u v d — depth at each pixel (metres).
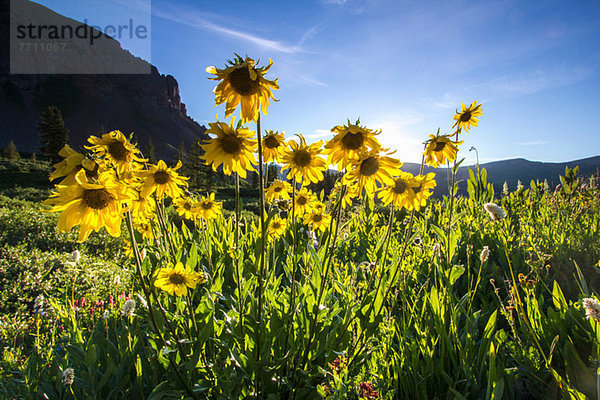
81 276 5.48
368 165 1.87
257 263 2.92
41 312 3.26
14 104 146.38
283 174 2.31
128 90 191.88
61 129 56.19
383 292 2.30
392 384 2.02
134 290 3.31
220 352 2.03
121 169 1.86
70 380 1.70
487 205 2.03
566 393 1.63
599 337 1.80
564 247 3.48
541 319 2.17
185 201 3.65
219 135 1.87
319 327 2.14
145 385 2.18
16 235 8.48
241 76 1.57
